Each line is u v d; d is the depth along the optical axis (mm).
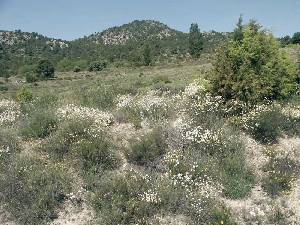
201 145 10711
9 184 8906
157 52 97000
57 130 11328
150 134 10930
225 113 12547
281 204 9180
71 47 145500
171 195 8859
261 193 9523
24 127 11711
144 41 127312
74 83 62250
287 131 12148
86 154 9977
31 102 15172
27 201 8633
